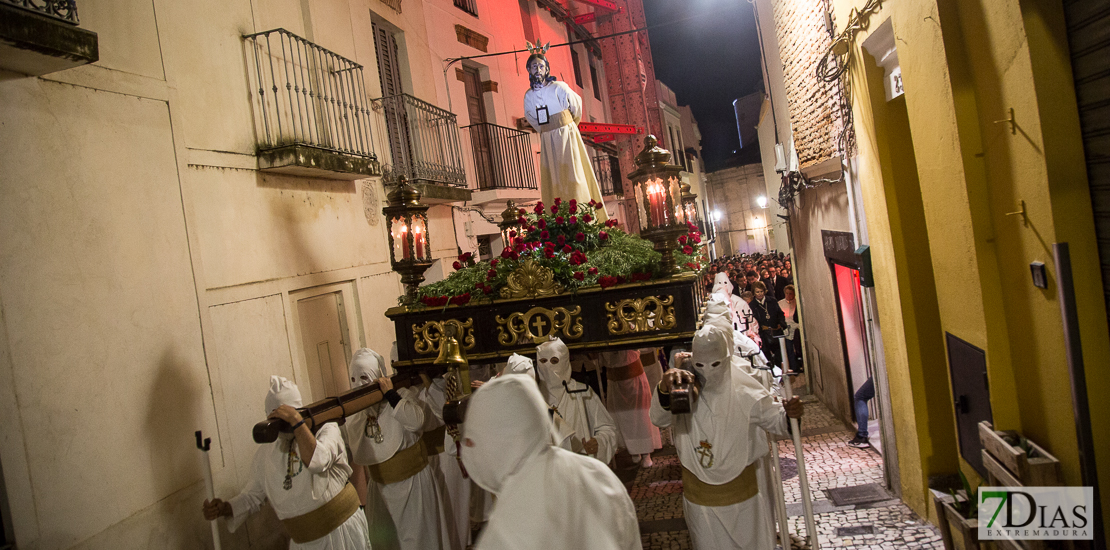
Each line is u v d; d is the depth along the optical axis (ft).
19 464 10.26
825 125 20.63
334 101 21.34
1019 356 10.90
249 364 16.25
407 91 29.27
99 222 12.40
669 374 12.85
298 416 12.34
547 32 53.83
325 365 20.15
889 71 15.39
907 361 16.01
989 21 10.05
